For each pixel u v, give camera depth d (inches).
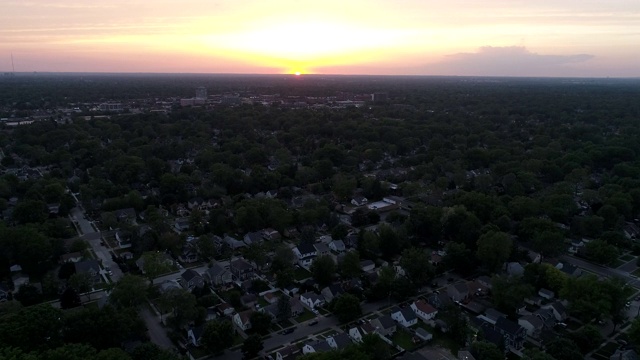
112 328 3599.9
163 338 3964.1
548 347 3654.0
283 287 4761.3
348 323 4229.8
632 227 6373.0
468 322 4227.4
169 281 4785.9
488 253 5064.0
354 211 6875.0
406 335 4089.6
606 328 4178.2
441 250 5738.2
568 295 4325.8
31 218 5974.4
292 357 3644.2
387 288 4630.9
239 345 3887.8
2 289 4554.6
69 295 4298.7
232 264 5147.6
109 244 5841.5
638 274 5251.0
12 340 3235.7
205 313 4151.1
